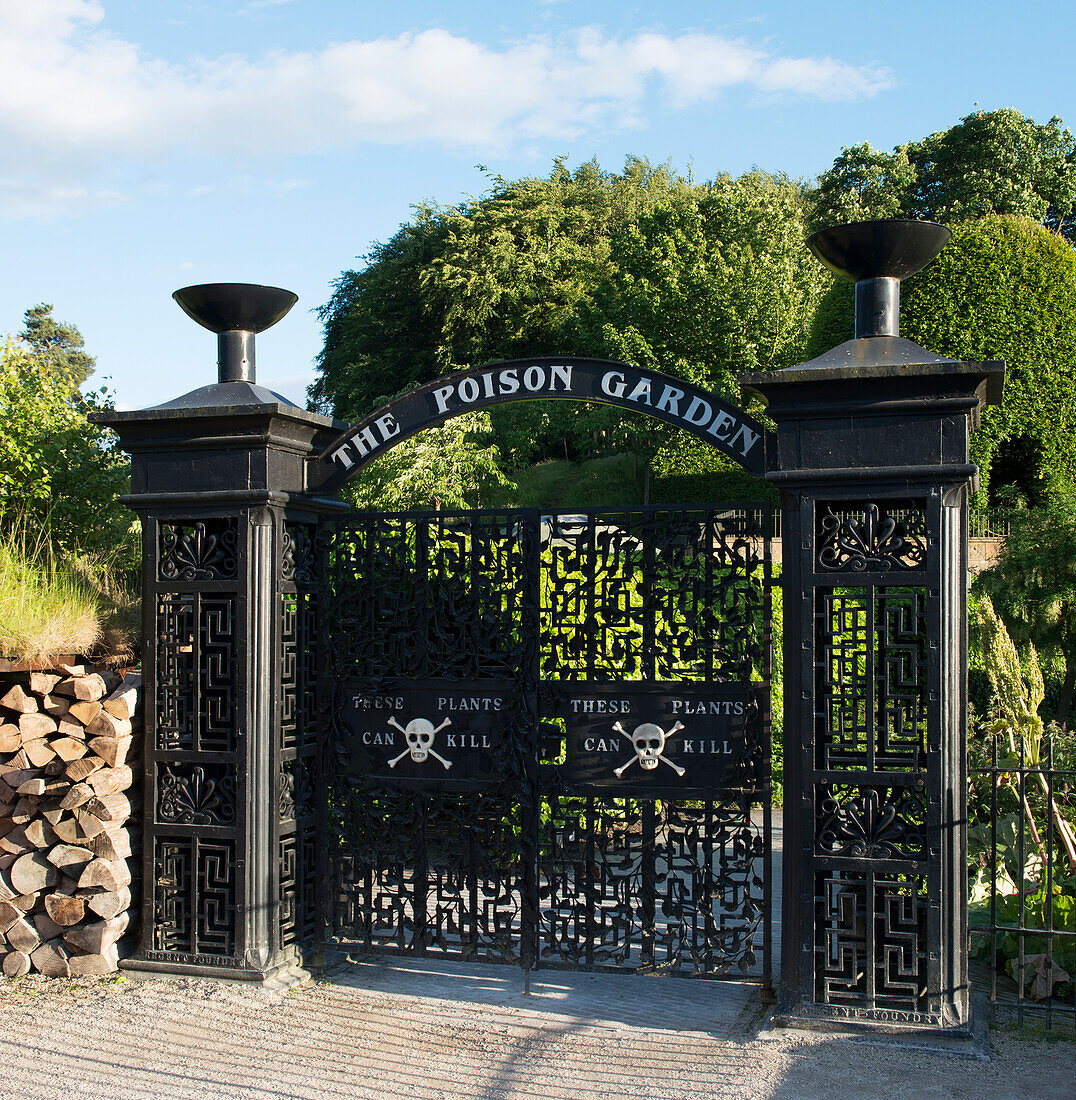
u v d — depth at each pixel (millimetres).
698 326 22594
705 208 24875
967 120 27391
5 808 5062
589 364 4824
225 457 4930
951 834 4070
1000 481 15664
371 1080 3895
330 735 5195
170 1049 4176
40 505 7023
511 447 26047
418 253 33000
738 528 4672
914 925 4145
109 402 7609
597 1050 4145
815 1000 4211
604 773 4742
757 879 4562
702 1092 3729
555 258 31844
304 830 5156
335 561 5301
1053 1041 4090
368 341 33406
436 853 7090
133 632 5816
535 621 4863
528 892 4805
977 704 8930
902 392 4129
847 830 4211
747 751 4582
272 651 4918
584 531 4898
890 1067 3836
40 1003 4652
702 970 4941
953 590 4098
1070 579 9680
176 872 5016
